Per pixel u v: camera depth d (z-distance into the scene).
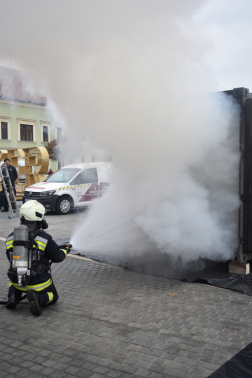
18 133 33.34
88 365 2.79
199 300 4.11
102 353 2.96
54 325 3.50
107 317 3.67
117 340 3.18
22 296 4.12
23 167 19.62
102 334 3.30
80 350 3.02
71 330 3.39
